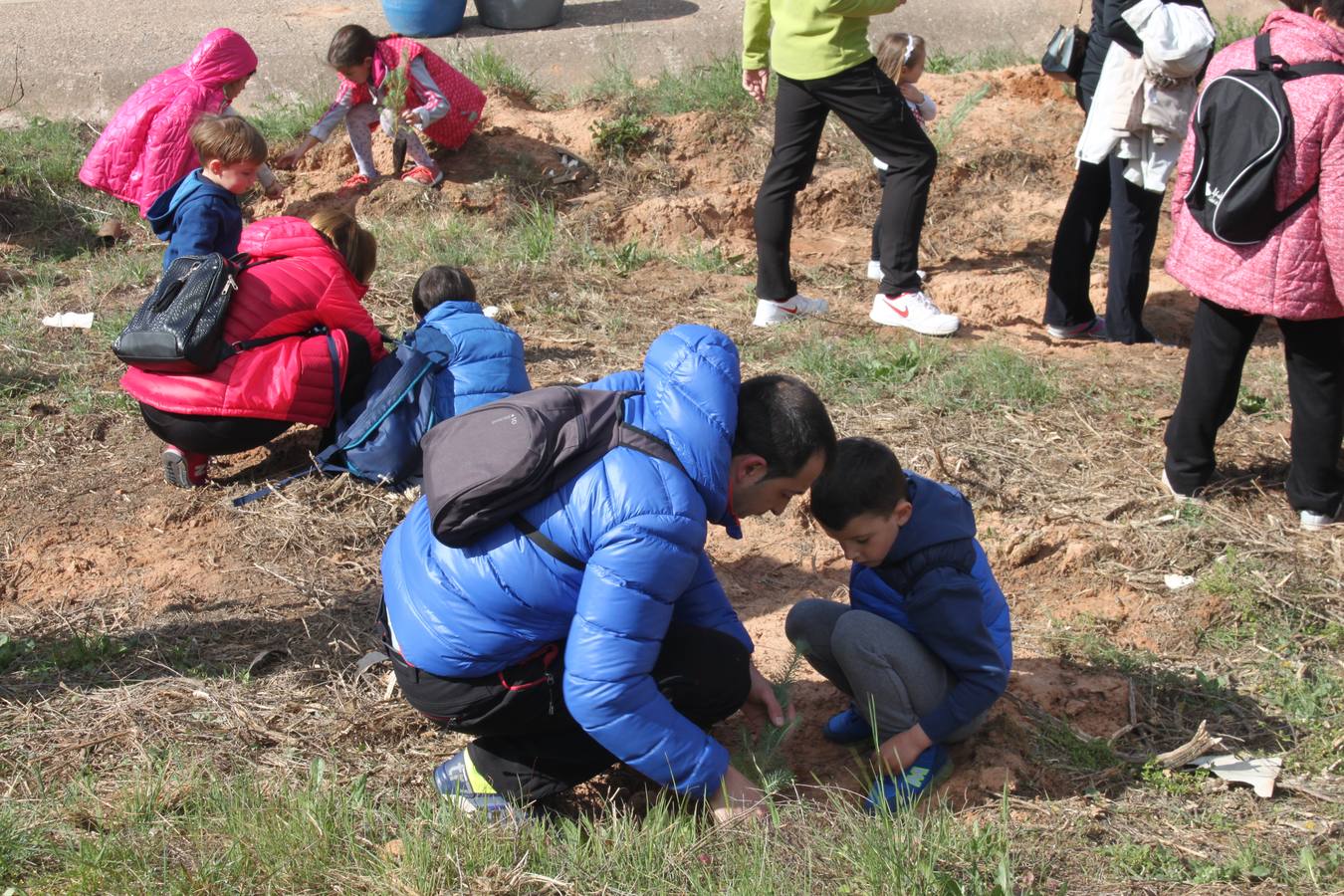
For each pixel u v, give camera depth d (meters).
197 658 3.67
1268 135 3.73
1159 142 5.55
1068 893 2.74
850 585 3.25
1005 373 5.44
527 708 2.82
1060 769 3.21
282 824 2.81
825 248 7.61
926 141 5.94
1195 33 5.26
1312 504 4.30
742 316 6.39
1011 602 4.05
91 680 3.55
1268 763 3.20
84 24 9.75
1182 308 6.73
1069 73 6.20
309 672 3.60
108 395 5.40
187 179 5.13
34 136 8.45
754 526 4.52
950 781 3.16
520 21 9.80
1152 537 4.28
